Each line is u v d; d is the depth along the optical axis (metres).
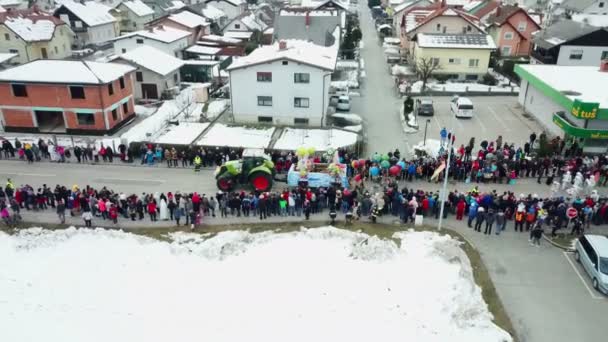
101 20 78.81
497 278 20.59
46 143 34.91
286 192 25.22
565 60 51.22
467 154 31.55
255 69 37.94
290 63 37.38
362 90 50.78
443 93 48.84
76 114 36.66
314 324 17.81
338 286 19.88
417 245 22.61
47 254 22.20
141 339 17.16
